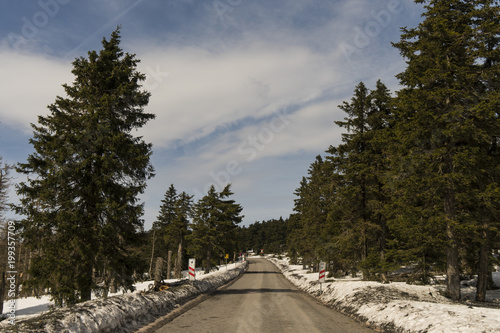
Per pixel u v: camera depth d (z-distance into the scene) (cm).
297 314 1248
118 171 1625
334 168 2338
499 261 1847
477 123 1414
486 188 1403
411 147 1614
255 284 2875
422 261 1905
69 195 1506
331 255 2550
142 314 1114
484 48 1385
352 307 1365
